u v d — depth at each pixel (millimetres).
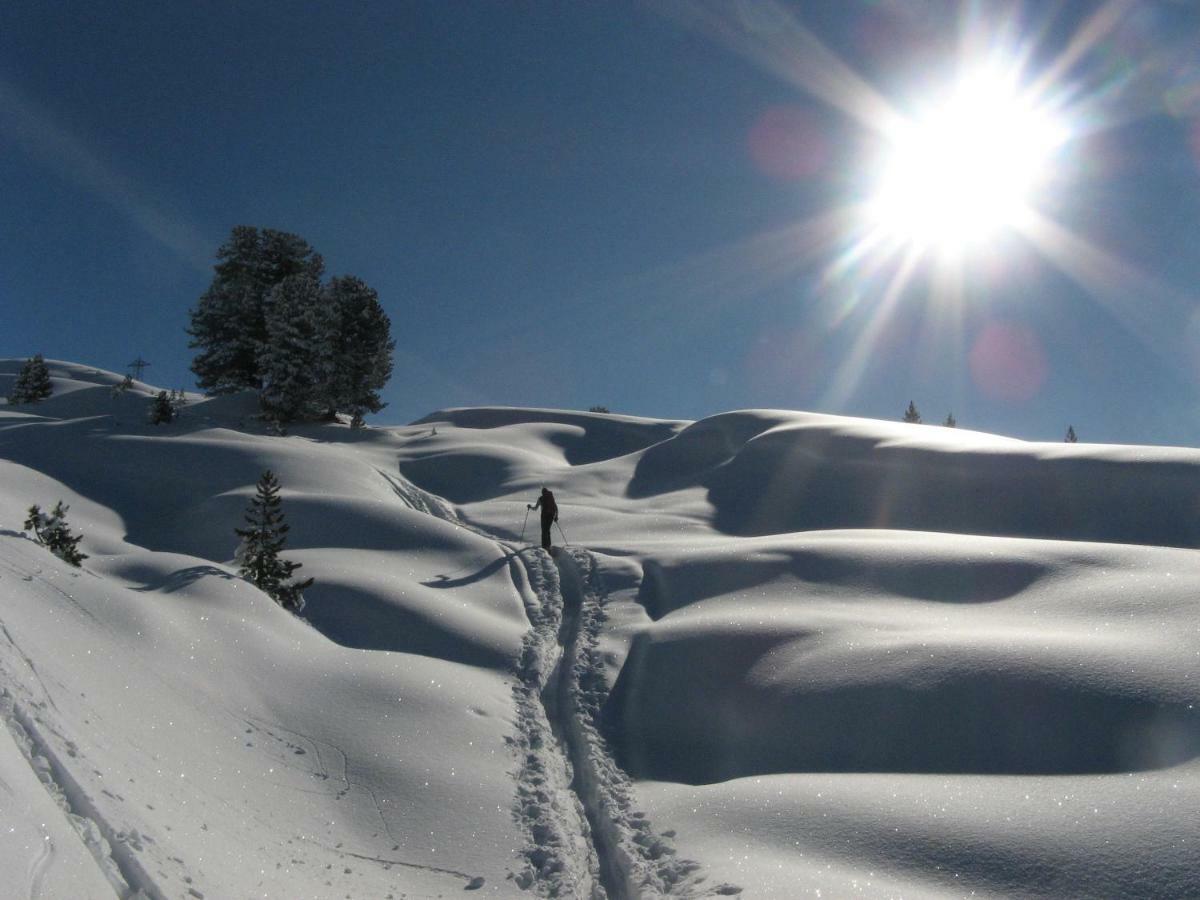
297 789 7156
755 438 34875
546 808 7484
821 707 8719
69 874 3914
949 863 5750
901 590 12773
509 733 9164
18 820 3994
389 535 20625
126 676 7406
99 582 9367
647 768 8648
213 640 9258
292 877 5633
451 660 12023
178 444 33469
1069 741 7270
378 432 46531
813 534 18875
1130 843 5590
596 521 26188
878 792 6852
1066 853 5621
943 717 8016
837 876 5750
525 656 12031
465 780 7816
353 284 49438
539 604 15117
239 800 6508
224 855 5371
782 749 8422
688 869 6242
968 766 7379
